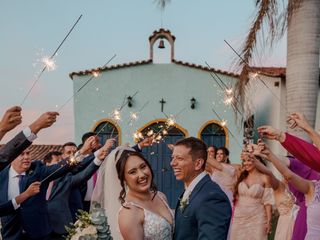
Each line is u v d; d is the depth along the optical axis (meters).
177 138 13.05
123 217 2.53
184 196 2.61
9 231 4.13
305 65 7.25
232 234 5.36
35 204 4.20
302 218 3.64
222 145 12.77
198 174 2.65
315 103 7.33
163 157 13.01
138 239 2.48
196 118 12.96
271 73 11.38
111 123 12.99
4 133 2.17
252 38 7.75
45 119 2.57
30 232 4.13
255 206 5.31
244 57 7.79
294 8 7.18
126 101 13.03
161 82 13.10
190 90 13.02
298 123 3.09
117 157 3.32
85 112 13.02
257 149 3.53
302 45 7.26
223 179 5.98
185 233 2.50
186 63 12.94
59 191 4.73
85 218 2.66
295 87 7.34
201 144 2.70
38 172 4.27
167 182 13.00
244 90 8.01
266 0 7.51
